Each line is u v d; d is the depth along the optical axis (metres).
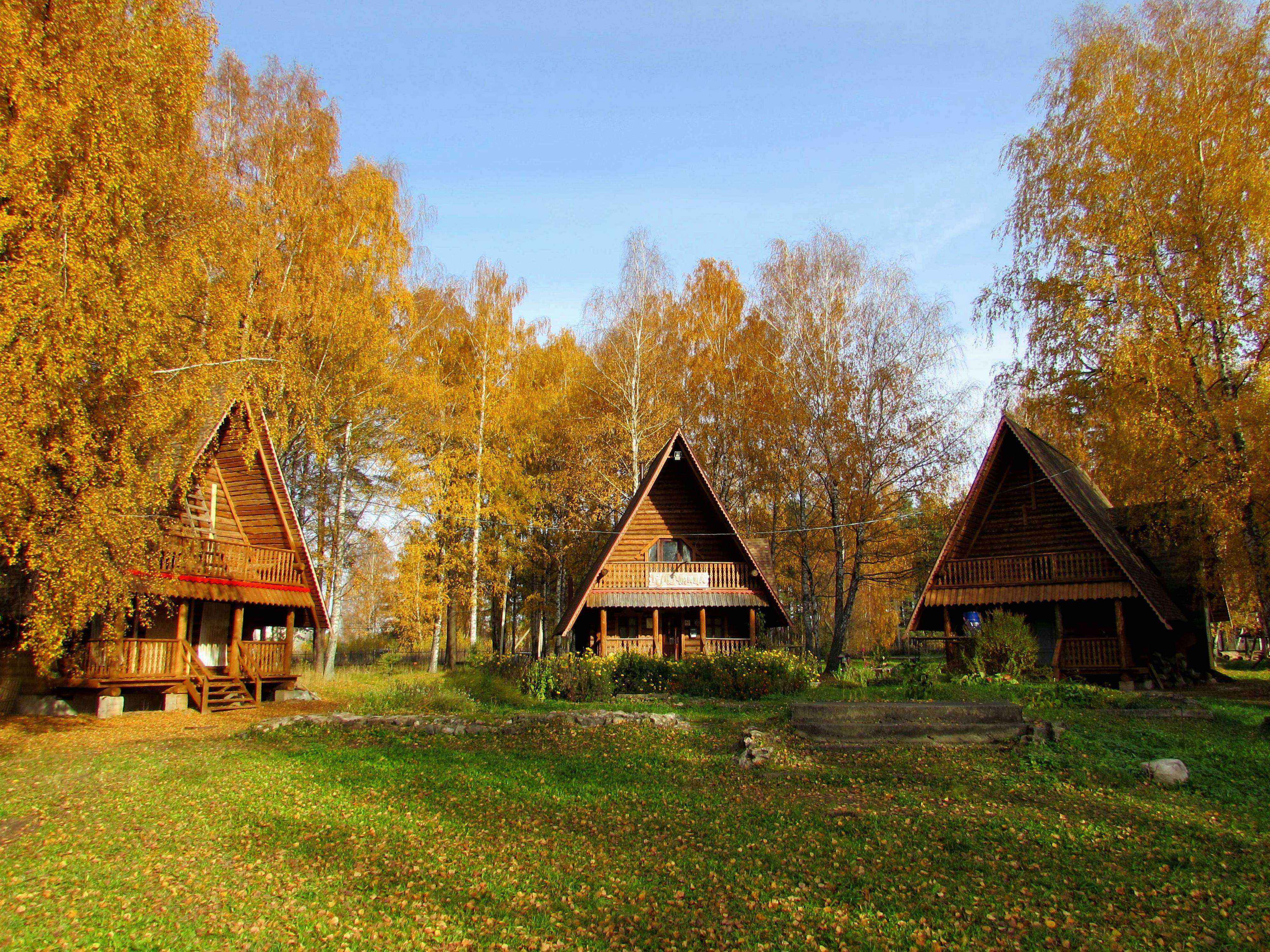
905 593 43.94
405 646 52.69
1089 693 19.61
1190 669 28.56
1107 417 23.20
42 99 14.75
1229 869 8.29
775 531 34.81
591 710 20.33
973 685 21.70
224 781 13.05
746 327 39.28
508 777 13.07
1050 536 27.59
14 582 20.81
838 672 28.45
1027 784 11.54
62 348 14.25
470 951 6.88
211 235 20.00
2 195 14.42
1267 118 19.77
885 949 6.64
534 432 40.78
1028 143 23.97
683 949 6.79
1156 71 21.78
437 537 38.53
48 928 7.27
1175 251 20.78
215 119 27.92
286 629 27.72
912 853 8.82
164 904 7.85
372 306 29.89
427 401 32.53
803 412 32.12
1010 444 28.28
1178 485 20.14
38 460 14.21
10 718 20.44
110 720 20.89
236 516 26.94
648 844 9.56
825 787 11.79
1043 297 23.25
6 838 10.14
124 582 16.53
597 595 28.14
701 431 39.88
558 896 8.00
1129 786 11.45
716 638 29.47
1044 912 7.27
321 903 7.89
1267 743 14.52
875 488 31.94
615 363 36.38
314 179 29.06
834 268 32.59
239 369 23.61
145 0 18.61
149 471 17.36
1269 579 17.91
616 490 37.59
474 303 37.28
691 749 15.18
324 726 18.05
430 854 9.32
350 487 35.84
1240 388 19.98
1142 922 7.05
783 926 7.16
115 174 15.69
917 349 31.47
